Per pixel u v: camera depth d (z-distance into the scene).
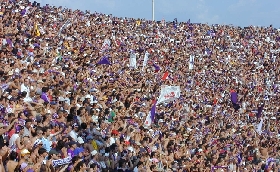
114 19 100.50
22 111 28.95
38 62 46.44
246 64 103.19
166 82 69.19
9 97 31.31
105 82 52.12
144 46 89.44
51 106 33.25
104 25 91.38
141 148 32.69
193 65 87.50
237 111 70.62
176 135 42.94
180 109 56.81
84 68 53.38
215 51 103.75
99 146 29.42
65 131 28.41
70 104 36.28
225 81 87.69
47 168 21.88
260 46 114.00
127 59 73.81
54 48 57.16
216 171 36.72
